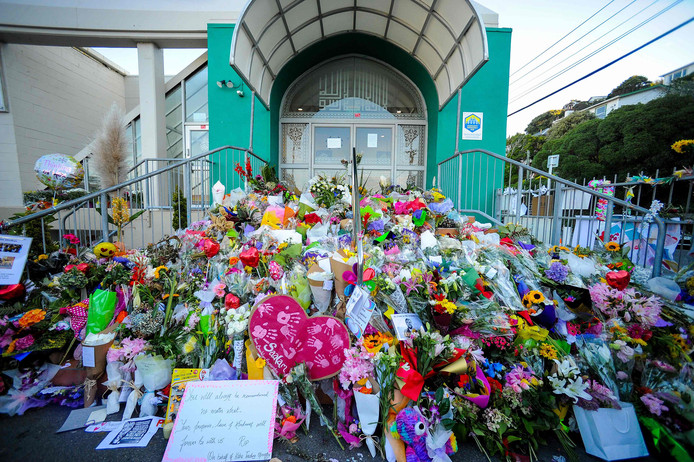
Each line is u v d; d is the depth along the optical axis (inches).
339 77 235.9
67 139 304.3
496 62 199.9
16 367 68.1
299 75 233.3
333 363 59.2
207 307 68.0
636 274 88.5
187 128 260.1
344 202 116.8
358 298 57.8
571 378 59.6
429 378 59.3
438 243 89.4
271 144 208.2
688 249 142.8
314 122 234.5
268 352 59.5
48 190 155.8
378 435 55.7
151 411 62.3
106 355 67.6
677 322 66.0
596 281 82.1
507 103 200.8
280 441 55.7
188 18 222.8
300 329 59.5
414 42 198.5
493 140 202.2
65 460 51.2
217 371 60.8
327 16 186.2
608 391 57.9
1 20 222.2
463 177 200.2
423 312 62.7
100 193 109.8
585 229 164.7
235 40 142.1
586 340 68.9
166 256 86.0
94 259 84.5
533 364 63.8
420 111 236.2
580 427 57.6
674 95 440.8
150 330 65.5
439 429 49.9
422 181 236.1
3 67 254.2
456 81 184.1
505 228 114.7
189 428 53.4
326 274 63.6
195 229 105.7
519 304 70.7
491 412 54.7
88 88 326.0
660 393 59.2
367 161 237.0
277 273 69.9
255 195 123.6
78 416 62.5
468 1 142.9
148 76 234.8
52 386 68.5
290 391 58.3
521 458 53.1
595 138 528.7
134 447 54.1
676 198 220.2
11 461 50.7
